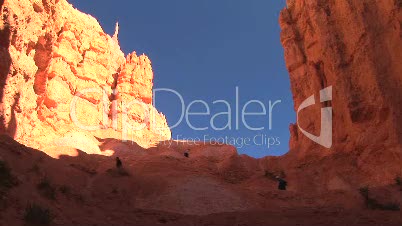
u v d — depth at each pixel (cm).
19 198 1086
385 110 2184
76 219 1122
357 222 1161
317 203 1836
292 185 2417
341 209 1440
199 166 2723
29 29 2244
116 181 1834
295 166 2805
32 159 1576
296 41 3198
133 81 4922
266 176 2606
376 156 2180
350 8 2511
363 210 1402
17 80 2067
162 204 1617
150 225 1199
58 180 1516
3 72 1902
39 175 1423
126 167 2303
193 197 1717
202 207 1622
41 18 2462
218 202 1702
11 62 1964
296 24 3247
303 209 1470
